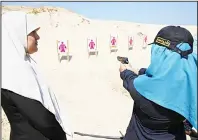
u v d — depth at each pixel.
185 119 1.95
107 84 11.27
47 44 14.20
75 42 15.45
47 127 2.04
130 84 1.93
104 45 16.53
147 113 1.89
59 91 9.66
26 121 2.01
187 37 1.85
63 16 18.23
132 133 2.04
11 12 2.17
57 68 11.95
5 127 5.57
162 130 1.93
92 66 13.14
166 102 1.79
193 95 1.78
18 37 2.09
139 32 22.67
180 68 1.81
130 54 18.00
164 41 1.86
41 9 18.39
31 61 2.25
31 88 1.98
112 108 8.73
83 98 9.34
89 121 7.39
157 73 1.83
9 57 1.98
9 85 1.91
